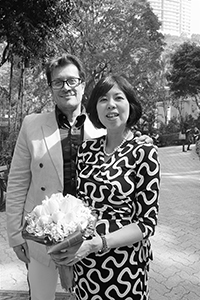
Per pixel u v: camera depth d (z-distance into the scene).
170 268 3.97
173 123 27.06
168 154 18.08
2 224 5.59
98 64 16.06
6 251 4.44
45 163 2.08
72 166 2.11
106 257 1.67
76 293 1.83
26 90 15.53
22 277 3.71
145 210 1.64
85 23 14.60
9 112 9.01
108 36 16.48
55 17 7.25
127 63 16.94
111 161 1.71
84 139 2.19
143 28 16.88
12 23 6.82
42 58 7.43
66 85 2.12
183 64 24.64
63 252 1.49
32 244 2.12
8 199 2.18
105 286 1.69
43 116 2.24
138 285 1.71
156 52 18.14
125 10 16.39
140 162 1.66
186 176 11.43
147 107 23.67
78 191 1.79
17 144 2.21
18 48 7.10
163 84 26.73
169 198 7.84
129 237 1.58
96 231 1.63
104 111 1.73
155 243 4.80
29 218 1.58
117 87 1.74
